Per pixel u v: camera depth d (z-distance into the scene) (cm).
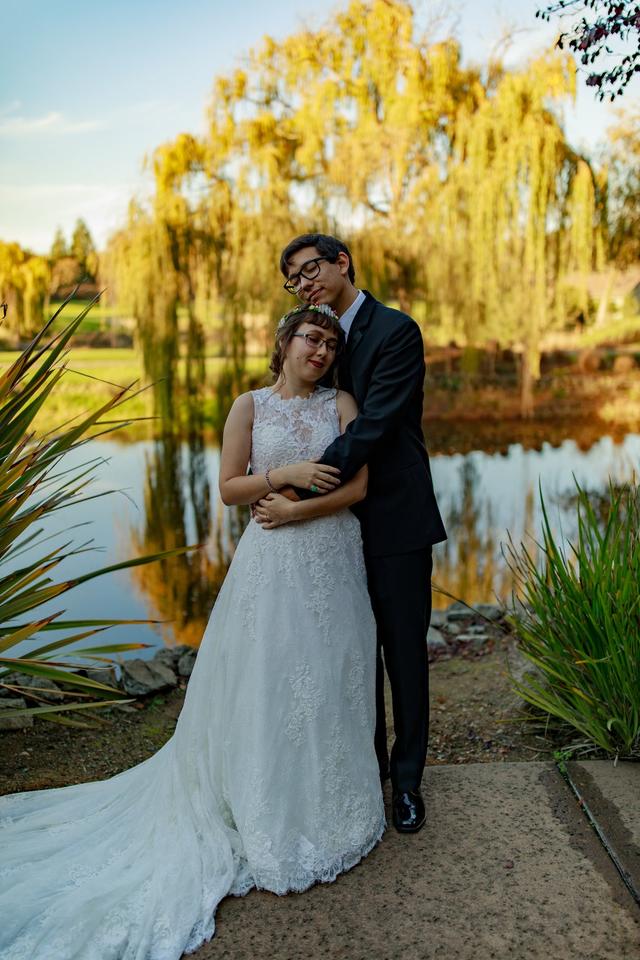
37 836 206
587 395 935
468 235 891
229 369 916
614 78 223
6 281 938
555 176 870
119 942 167
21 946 165
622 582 262
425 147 917
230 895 185
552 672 265
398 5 922
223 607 209
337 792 195
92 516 854
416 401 222
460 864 195
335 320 209
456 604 453
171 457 930
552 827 209
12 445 204
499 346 933
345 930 173
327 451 202
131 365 952
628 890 182
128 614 668
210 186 938
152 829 203
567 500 810
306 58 933
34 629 194
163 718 310
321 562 201
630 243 909
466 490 886
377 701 235
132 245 928
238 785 194
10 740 281
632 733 245
